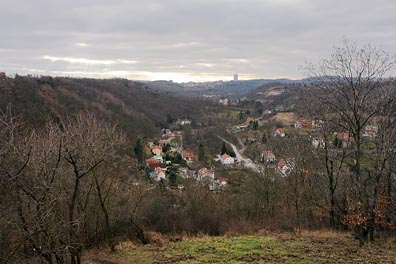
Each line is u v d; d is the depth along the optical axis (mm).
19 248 9484
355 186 16469
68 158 11188
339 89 14820
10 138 8773
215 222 21328
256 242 16172
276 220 22250
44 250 9438
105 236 16672
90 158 12914
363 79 14484
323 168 21578
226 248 15180
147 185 21703
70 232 10680
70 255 11523
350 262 12102
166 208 21953
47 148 10094
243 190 28641
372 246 14289
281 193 25172
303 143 21984
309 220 21641
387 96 14422
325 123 18781
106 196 16391
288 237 17344
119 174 18359
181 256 14414
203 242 16859
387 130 14781
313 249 14250
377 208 15023
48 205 9555
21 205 9148
